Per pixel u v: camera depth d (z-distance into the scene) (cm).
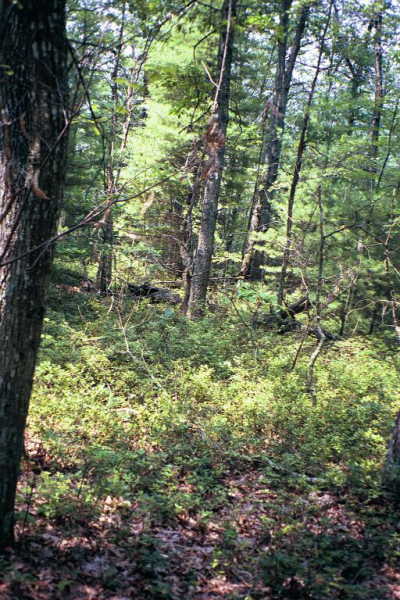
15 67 364
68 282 1770
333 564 491
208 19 484
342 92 1777
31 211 382
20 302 391
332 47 1416
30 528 477
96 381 935
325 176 1468
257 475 677
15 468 420
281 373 1072
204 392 923
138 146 1524
